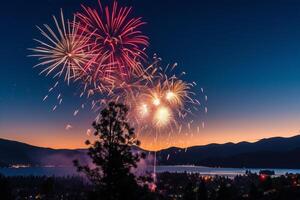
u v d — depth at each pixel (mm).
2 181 86250
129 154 32781
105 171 32156
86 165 32344
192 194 145875
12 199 88250
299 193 136125
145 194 32562
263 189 167500
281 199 134625
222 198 144875
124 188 31750
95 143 32688
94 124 32906
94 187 32219
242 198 151500
